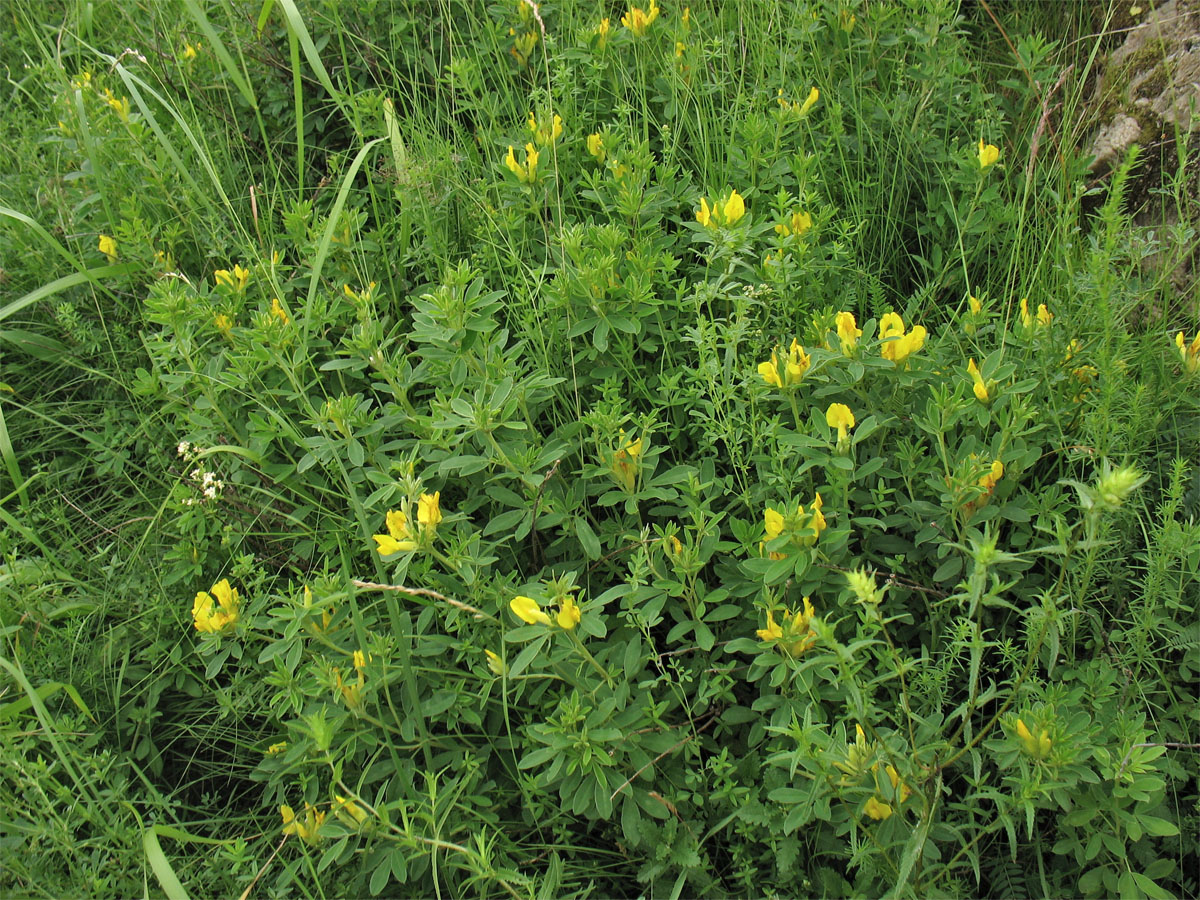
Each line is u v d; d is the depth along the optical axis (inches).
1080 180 30.0
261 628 24.4
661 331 25.5
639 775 21.8
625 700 21.6
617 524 24.4
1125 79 31.5
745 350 25.7
